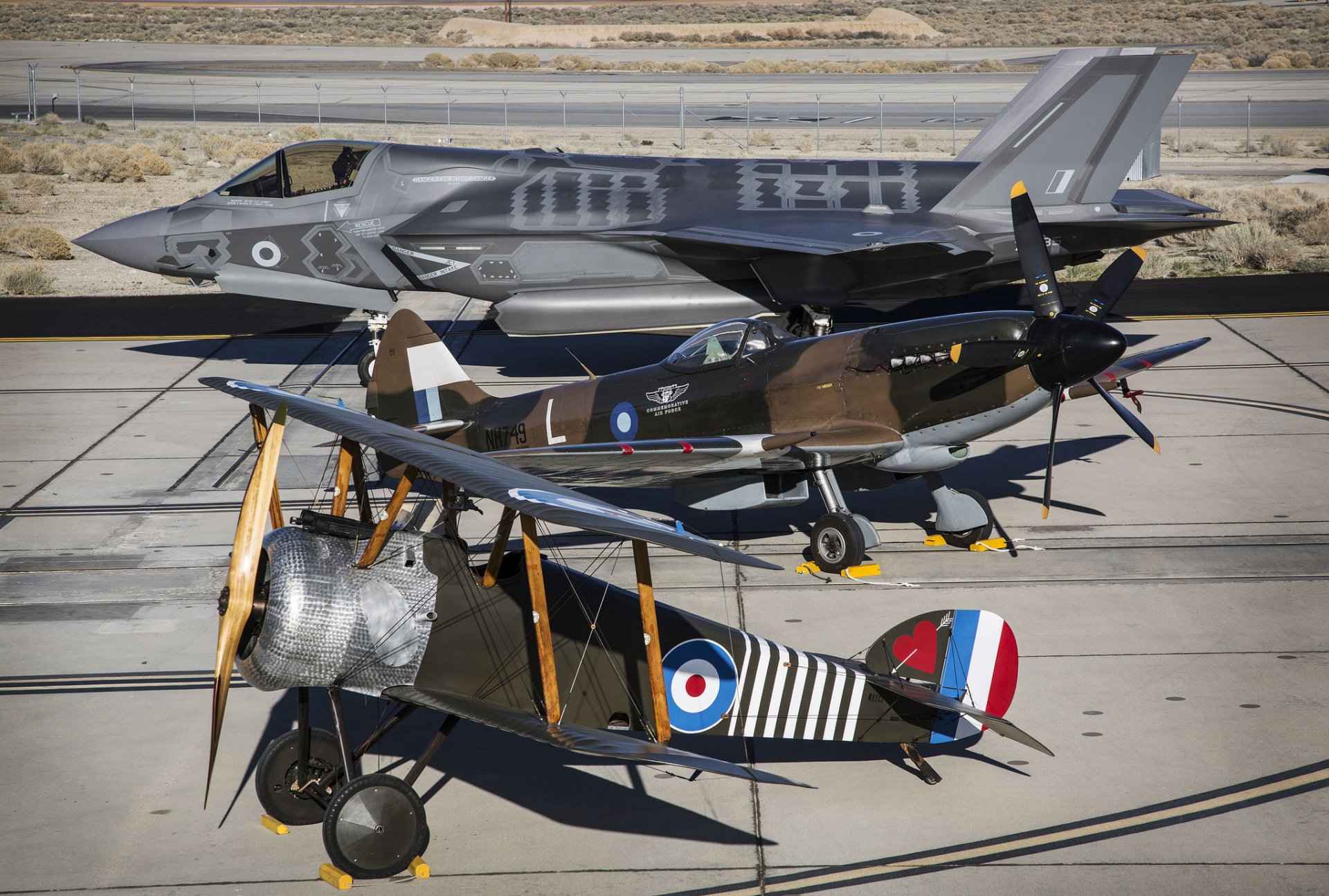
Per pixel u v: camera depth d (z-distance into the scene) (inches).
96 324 4030.5
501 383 3176.7
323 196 3206.2
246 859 1084.5
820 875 1045.2
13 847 1098.7
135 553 1957.4
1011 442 2620.6
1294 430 2637.8
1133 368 2113.7
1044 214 3154.5
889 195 3243.1
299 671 1049.5
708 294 3100.4
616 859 1079.6
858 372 1834.4
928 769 1215.6
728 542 2034.9
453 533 1140.5
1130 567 1839.3
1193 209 3361.2
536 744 1326.3
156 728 1350.9
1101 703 1378.0
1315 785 1178.0
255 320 4128.9
